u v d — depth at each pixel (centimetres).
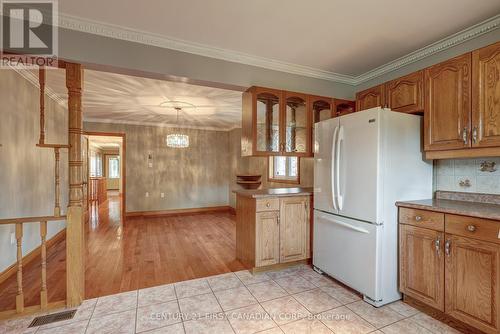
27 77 305
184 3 180
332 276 255
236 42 237
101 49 211
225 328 182
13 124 277
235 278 266
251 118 272
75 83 210
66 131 460
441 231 184
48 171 376
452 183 230
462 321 171
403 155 221
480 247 162
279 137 283
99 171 1228
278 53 259
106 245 381
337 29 214
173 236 432
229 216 607
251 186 584
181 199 634
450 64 201
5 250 260
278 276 271
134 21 204
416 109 229
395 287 217
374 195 209
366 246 216
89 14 195
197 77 246
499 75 172
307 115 297
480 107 181
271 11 189
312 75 304
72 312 202
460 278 172
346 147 235
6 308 208
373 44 240
